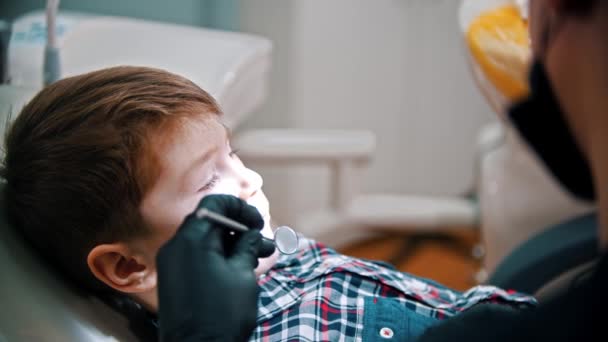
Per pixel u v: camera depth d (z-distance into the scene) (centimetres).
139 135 60
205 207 52
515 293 74
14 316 53
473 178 195
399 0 172
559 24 37
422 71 181
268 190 172
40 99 65
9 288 55
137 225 61
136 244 62
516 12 89
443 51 180
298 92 164
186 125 62
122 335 59
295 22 156
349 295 73
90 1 134
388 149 188
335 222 172
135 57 101
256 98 113
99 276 62
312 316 70
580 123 38
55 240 61
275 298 73
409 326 69
